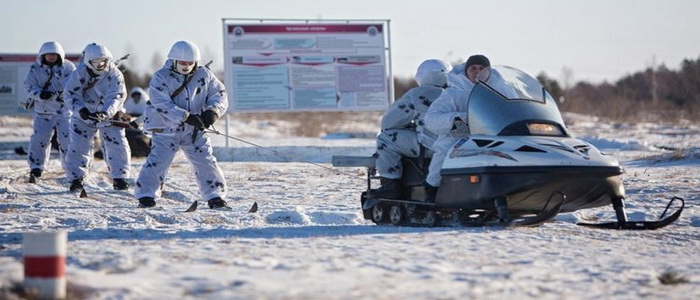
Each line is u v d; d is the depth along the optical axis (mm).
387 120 39125
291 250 28047
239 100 97250
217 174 45438
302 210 44031
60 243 20969
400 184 39062
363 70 99438
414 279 23797
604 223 36344
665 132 136625
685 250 31109
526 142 34938
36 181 59000
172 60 44250
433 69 42375
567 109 199125
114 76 53094
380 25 99562
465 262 26625
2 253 27859
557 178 33906
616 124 160000
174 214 41781
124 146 54906
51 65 59469
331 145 104875
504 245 30141
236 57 97250
